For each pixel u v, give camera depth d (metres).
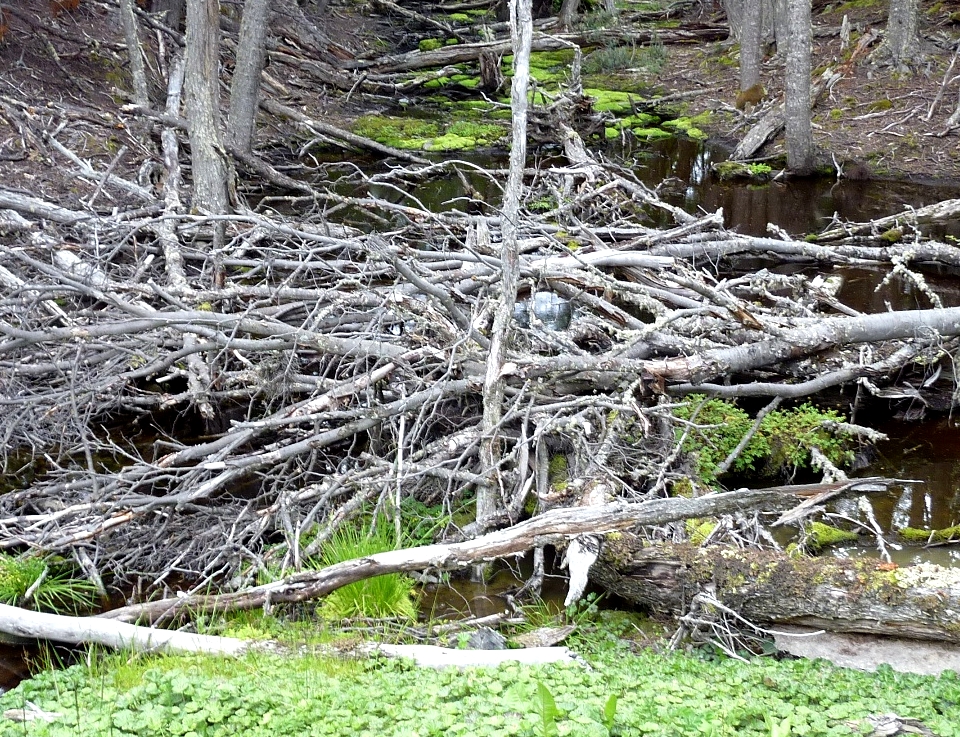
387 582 5.23
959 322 7.06
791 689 4.26
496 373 5.86
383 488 5.91
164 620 5.14
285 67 18.38
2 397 6.64
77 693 4.18
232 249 9.03
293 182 12.22
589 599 5.39
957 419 7.65
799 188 14.23
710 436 6.88
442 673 4.39
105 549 5.84
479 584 5.71
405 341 7.15
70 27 15.39
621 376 6.22
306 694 4.09
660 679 4.38
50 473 6.28
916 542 6.14
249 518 5.92
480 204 13.14
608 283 7.20
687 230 9.15
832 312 9.19
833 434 7.04
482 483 5.86
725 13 23.88
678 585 5.06
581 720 3.78
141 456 6.95
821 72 18.22
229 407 7.66
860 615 4.76
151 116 12.82
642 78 20.39
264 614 5.02
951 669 4.54
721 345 6.73
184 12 17.25
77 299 8.15
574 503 5.75
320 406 6.34
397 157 15.34
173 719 3.90
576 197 10.04
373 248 6.66
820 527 6.21
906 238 11.28
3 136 11.64
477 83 19.70
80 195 10.59
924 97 16.62
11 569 5.42
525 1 5.65
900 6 17.33
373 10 23.16
